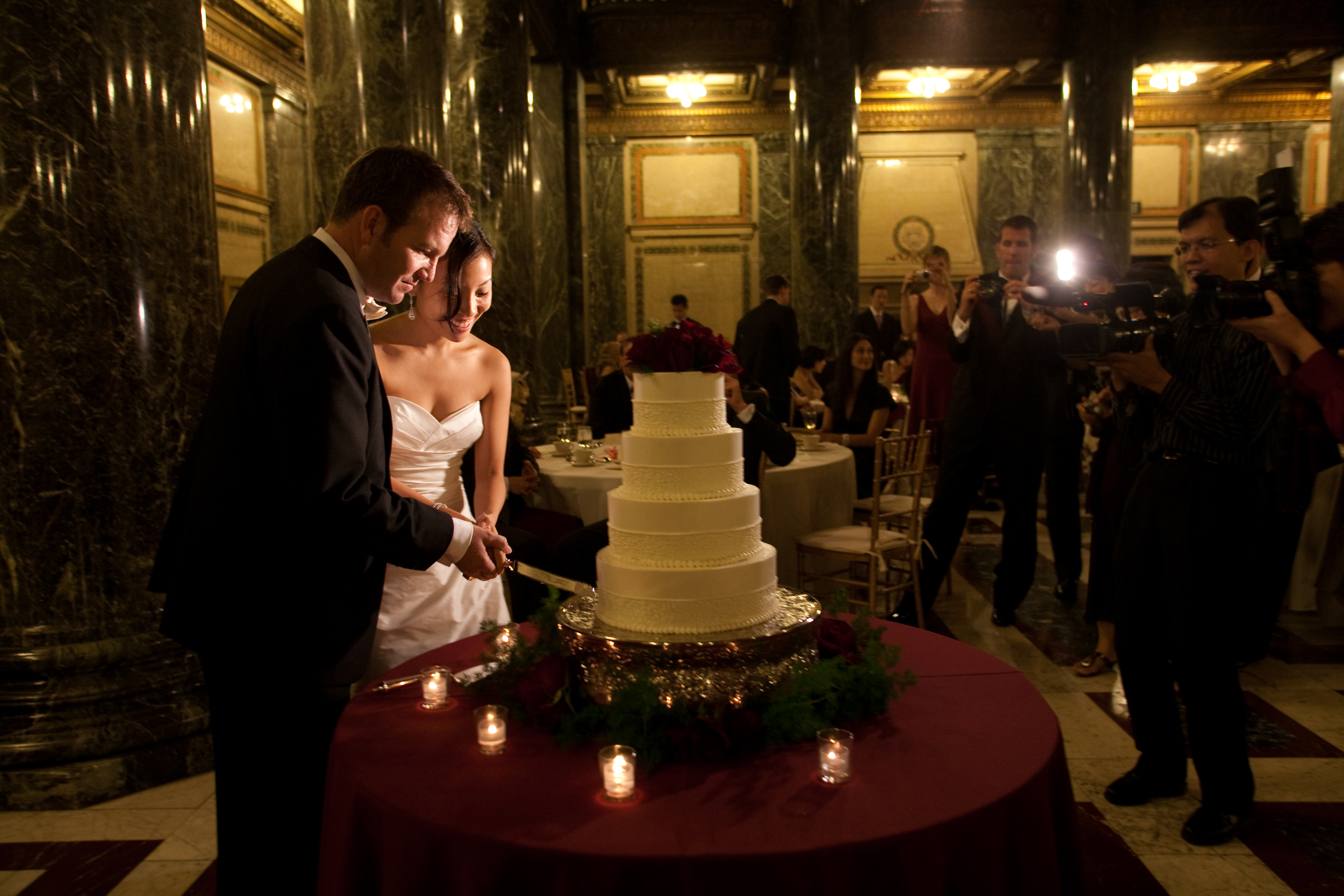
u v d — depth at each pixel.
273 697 1.82
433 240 1.83
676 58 10.84
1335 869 2.53
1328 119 13.88
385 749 1.62
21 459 2.98
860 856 1.25
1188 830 2.68
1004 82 12.56
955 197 14.09
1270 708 3.71
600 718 1.61
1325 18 10.10
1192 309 1.95
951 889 1.32
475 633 2.31
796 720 1.57
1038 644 4.52
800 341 10.08
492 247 2.23
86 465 3.04
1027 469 4.59
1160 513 2.62
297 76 10.79
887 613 5.00
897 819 1.32
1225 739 2.63
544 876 1.26
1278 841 2.68
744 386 4.47
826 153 9.83
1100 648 4.13
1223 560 2.53
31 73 2.88
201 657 1.83
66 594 3.06
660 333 1.72
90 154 2.96
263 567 1.78
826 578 4.79
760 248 14.41
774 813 1.35
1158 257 14.20
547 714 1.66
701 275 14.47
